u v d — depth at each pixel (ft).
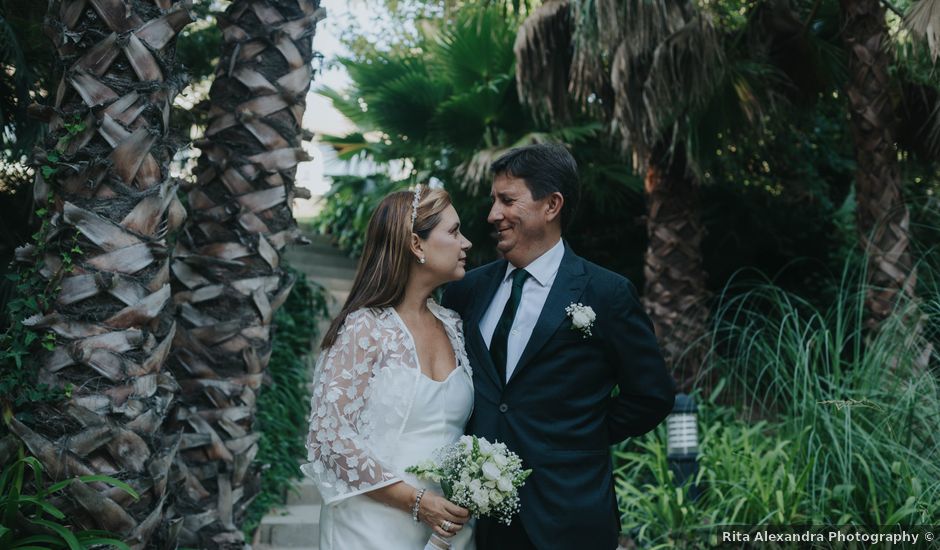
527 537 7.25
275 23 9.77
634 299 7.71
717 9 18.45
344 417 6.79
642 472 15.37
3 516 7.14
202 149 9.77
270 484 14.82
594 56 16.17
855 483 11.59
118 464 7.32
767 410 14.57
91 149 7.59
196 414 9.15
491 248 24.84
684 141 17.95
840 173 28.30
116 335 7.38
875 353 13.30
